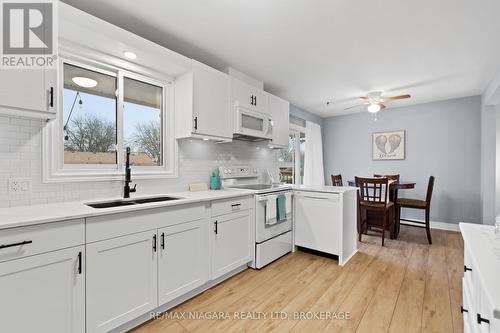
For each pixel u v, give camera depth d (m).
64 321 1.34
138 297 1.68
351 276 2.51
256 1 1.81
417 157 4.68
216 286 2.30
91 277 1.45
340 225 2.80
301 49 2.55
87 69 2.00
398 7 1.86
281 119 3.62
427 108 4.57
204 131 2.49
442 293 2.16
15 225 1.17
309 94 4.10
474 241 1.08
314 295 2.14
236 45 2.47
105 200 1.97
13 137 1.61
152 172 2.38
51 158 1.77
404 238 3.82
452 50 2.55
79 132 1.97
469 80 3.40
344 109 5.11
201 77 2.47
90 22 1.69
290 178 5.08
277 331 1.68
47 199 1.75
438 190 4.47
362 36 2.29
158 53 2.10
